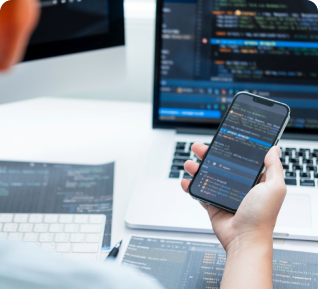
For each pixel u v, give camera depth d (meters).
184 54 0.91
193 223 0.73
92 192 0.80
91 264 0.36
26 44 0.79
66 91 0.85
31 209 0.77
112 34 0.85
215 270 0.65
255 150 0.69
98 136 0.97
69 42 0.82
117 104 1.10
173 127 0.96
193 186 0.68
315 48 0.89
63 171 0.85
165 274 0.65
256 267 0.54
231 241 0.59
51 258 0.35
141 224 0.73
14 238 0.71
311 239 0.70
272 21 0.89
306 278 0.63
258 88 0.92
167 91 0.94
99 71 0.86
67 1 0.79
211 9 0.89
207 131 0.95
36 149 0.92
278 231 0.71
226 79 0.92
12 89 0.82
